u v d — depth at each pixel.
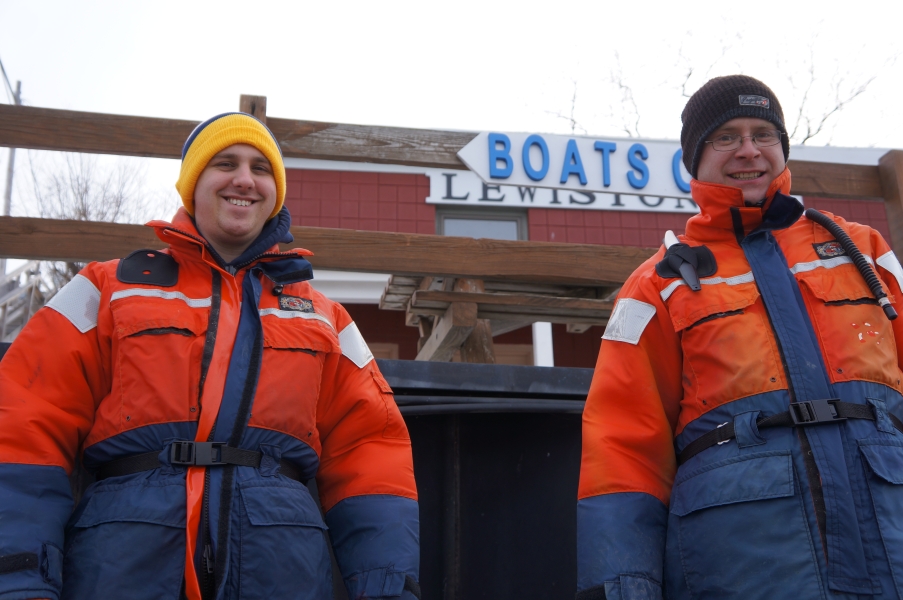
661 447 1.85
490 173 3.94
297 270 1.93
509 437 2.65
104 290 1.76
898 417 1.71
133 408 1.63
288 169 8.75
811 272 1.84
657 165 4.10
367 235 3.80
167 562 1.51
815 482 1.59
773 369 1.71
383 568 1.75
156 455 1.61
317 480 1.97
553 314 4.75
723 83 2.03
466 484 2.58
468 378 2.56
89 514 1.56
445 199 8.92
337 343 1.91
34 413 1.58
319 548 1.69
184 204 2.02
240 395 1.69
